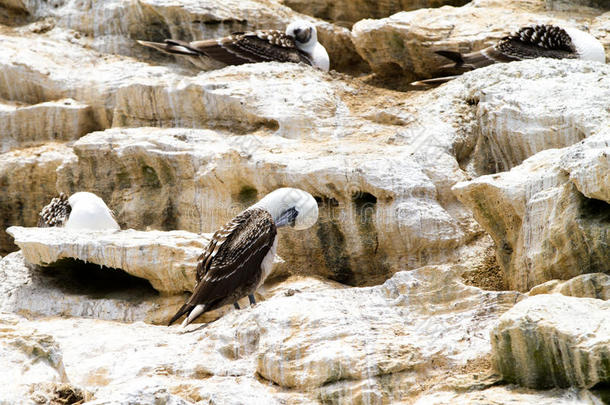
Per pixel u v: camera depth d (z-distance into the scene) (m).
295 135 15.32
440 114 15.42
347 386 9.68
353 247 13.73
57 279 14.07
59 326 12.55
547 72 15.44
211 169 14.77
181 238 13.38
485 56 17.11
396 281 11.29
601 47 16.86
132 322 13.12
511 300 10.86
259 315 10.73
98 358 10.99
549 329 9.03
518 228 12.30
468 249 13.53
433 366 9.89
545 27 16.94
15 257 14.65
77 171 16.34
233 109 15.90
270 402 9.54
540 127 13.91
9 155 18.20
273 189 14.17
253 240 11.79
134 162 15.72
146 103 16.70
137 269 13.14
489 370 9.62
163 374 10.59
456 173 14.21
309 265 14.15
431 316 10.80
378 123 15.56
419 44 18.23
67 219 15.01
